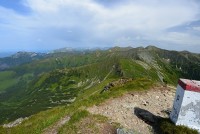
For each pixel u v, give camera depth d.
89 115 20.30
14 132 22.28
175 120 17.50
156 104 24.94
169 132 16.84
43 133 19.69
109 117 20.44
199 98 16.62
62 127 19.25
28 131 21.19
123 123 19.36
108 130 18.06
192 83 17.17
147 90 30.00
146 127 18.84
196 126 16.88
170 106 24.59
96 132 17.69
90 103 24.00
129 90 29.09
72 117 20.36
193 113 16.86
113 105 23.61
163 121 18.39
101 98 25.36
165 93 29.59
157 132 18.06
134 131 17.64
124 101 24.94
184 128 16.58
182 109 17.03
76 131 18.11
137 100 25.62
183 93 16.97
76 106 24.05
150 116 20.19
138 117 20.67
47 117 23.47
